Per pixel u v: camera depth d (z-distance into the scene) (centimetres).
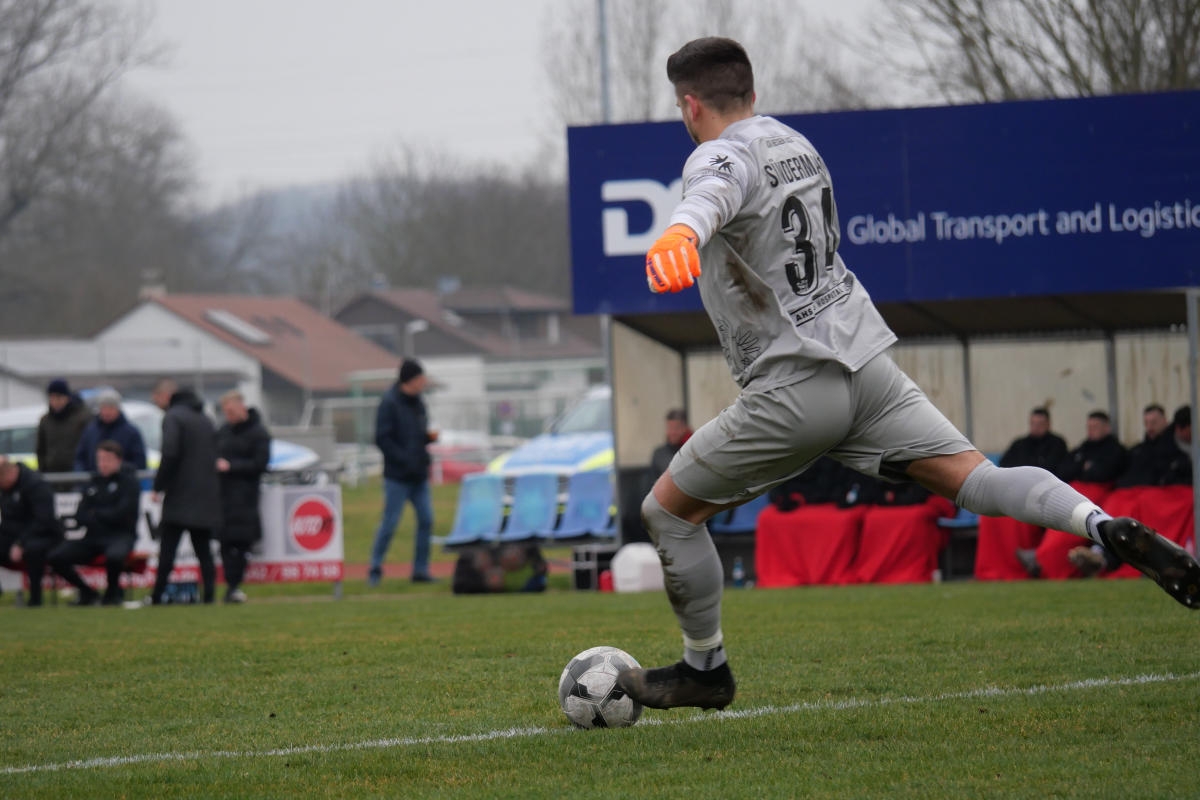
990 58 7450
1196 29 7025
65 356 16925
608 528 5616
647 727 1967
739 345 1697
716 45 1727
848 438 1741
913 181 4909
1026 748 1720
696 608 1838
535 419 19425
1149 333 5459
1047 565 4794
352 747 1909
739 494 1762
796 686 2284
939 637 2875
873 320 1712
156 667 2894
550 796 1564
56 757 1927
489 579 5275
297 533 5262
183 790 1672
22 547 5259
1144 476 4838
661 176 5097
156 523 5538
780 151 1677
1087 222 4791
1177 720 1861
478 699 2291
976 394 5709
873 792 1523
